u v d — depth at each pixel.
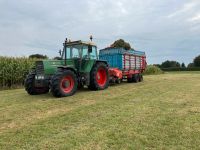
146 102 7.89
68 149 4.25
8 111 7.14
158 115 6.20
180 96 8.93
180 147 4.26
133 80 14.55
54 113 6.79
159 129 5.13
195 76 19.75
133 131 5.04
